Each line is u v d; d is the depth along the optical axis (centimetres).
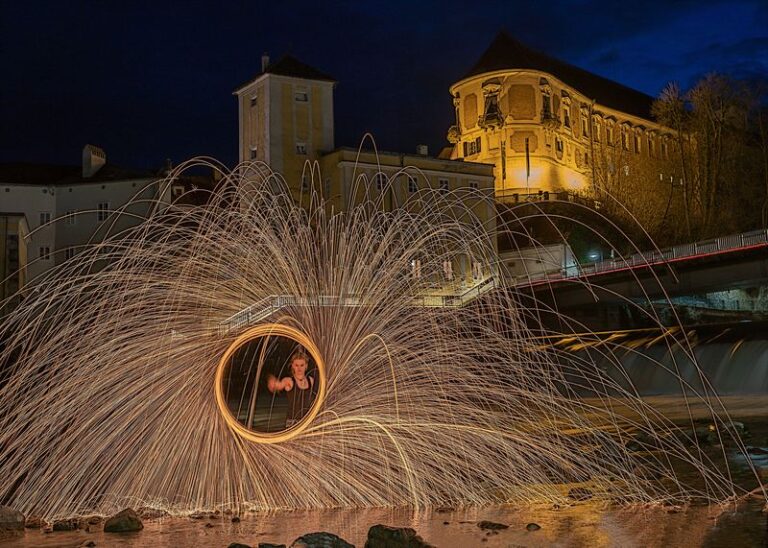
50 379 856
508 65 8856
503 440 927
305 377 866
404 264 901
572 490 915
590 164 9669
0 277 5409
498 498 875
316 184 5966
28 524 782
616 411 2336
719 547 673
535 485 920
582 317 5100
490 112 8838
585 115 9838
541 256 5262
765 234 4012
